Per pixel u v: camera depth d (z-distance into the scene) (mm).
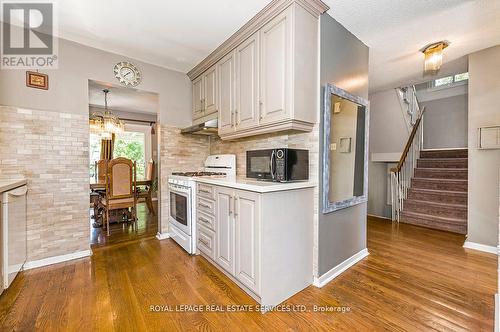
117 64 2756
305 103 1852
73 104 2475
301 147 2146
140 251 2688
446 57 2881
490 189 2674
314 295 1829
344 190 2271
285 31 1789
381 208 4559
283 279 1759
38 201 2283
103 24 2160
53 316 1545
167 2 1851
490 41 2494
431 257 2533
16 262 1955
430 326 1468
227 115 2496
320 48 1952
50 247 2344
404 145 4402
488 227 2684
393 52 2723
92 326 1458
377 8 1933
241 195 1817
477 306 1660
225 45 2445
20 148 2195
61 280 2012
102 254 2600
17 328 1433
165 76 3148
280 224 1735
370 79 3652
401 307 1663
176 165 3268
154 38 2406
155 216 4375
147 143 6004
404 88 4406
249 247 1739
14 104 2168
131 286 1926
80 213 2516
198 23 2143
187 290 1872
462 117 4922
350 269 2273
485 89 2691
